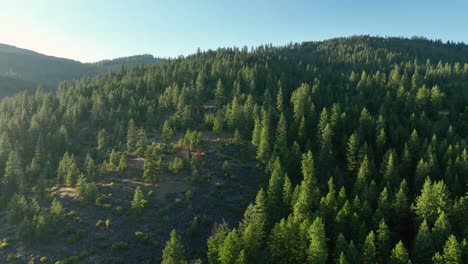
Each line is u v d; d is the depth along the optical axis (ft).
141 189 281.13
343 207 205.36
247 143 367.04
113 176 302.86
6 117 438.40
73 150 365.81
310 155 270.46
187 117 412.16
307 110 392.27
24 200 249.96
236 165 324.19
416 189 247.29
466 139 307.17
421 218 205.67
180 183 291.58
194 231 233.35
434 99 390.63
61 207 242.78
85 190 262.67
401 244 169.37
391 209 218.59
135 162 331.57
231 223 248.52
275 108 436.35
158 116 443.73
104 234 229.25
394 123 338.95
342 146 314.35
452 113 366.02
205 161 325.21
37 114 444.14
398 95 414.62
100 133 384.88
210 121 410.52
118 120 431.02
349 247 171.83
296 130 342.44
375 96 429.79
